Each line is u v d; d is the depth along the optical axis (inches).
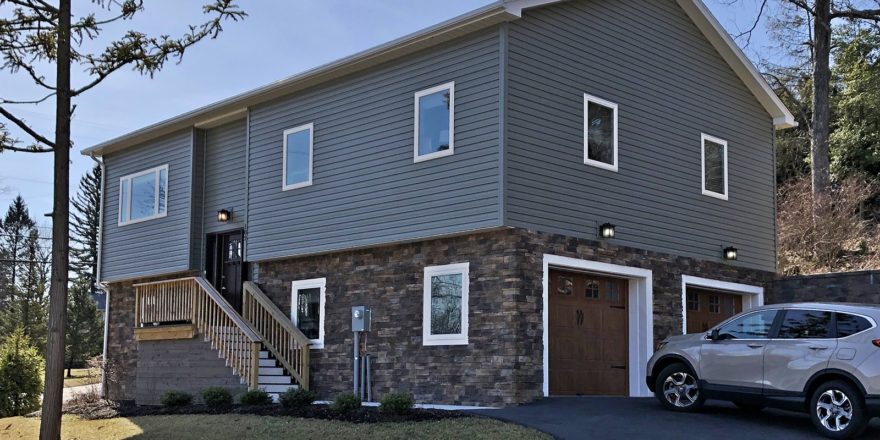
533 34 553.6
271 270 709.3
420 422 455.8
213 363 672.4
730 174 714.2
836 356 397.7
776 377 421.1
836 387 396.2
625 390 610.2
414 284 588.7
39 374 786.8
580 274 590.9
